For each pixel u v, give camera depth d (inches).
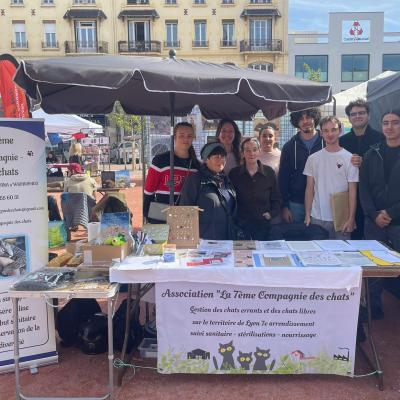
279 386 128.0
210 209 153.8
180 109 227.5
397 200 159.3
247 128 281.0
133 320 148.9
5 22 1542.8
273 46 1556.3
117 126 1240.8
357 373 134.7
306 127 188.4
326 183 171.5
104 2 1542.8
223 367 128.8
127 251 131.5
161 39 1566.2
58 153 980.6
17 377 119.8
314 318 126.0
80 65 118.7
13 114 159.5
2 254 133.2
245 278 121.2
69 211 294.7
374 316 173.6
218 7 1542.8
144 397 123.5
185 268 121.5
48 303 137.3
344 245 143.7
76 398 119.7
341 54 1648.6
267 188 171.9
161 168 173.6
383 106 243.9
